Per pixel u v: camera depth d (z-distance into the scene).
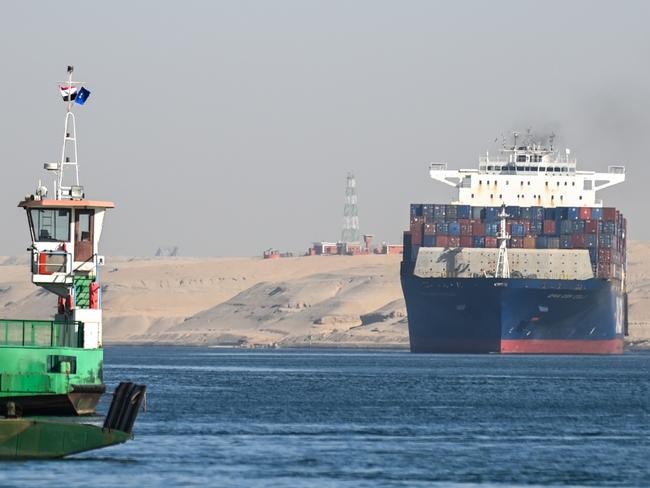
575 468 193.25
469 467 192.75
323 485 171.88
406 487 172.25
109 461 190.25
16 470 176.75
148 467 185.12
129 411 186.50
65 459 188.75
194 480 173.75
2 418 187.00
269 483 172.75
